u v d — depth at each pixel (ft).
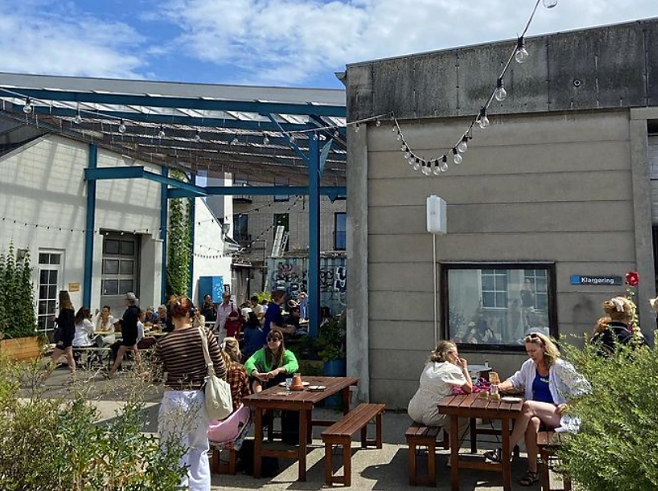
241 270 94.84
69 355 34.24
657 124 23.40
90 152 48.65
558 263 23.48
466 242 24.52
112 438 10.03
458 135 25.08
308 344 29.63
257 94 32.17
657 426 8.72
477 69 24.95
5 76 34.76
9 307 39.45
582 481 8.95
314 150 35.14
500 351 23.75
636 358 10.31
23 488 9.45
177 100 33.47
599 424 9.10
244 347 33.50
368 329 25.21
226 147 45.52
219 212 80.64
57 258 45.52
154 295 56.18
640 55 23.18
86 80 33.81
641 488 8.21
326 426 21.63
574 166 23.61
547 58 24.09
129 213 53.47
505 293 24.03
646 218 22.63
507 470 15.89
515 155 24.25
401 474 17.53
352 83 26.48
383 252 25.38
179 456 10.51
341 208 100.01
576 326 23.11
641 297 22.34
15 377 11.41
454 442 16.22
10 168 41.24
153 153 52.44
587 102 23.54
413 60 25.77
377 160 25.85
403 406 24.63
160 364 14.12
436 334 24.50
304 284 70.74
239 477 17.58
